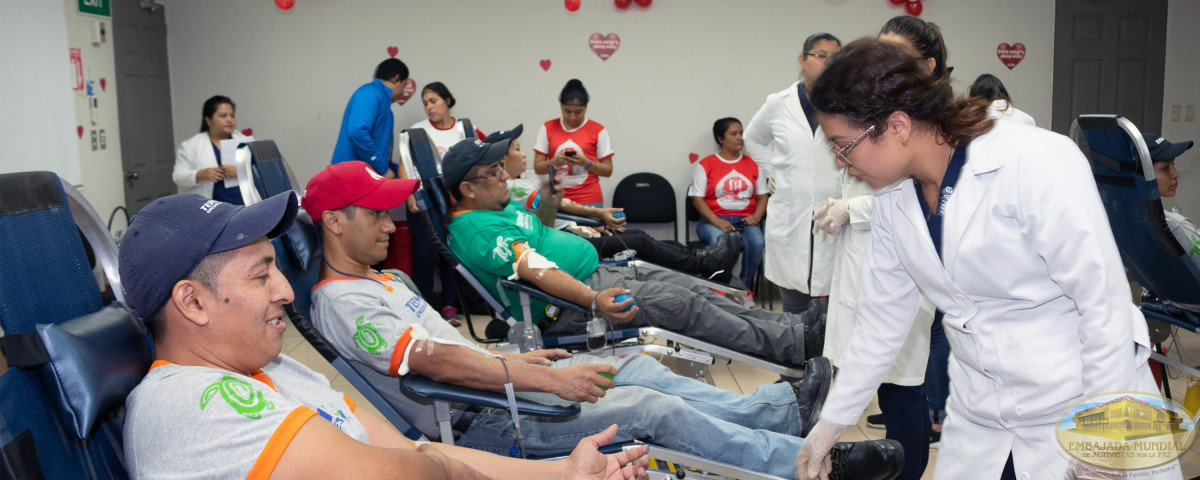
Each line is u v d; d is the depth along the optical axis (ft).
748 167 18.01
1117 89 19.53
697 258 13.82
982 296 4.33
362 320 6.41
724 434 6.55
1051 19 19.19
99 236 4.77
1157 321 9.27
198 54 18.70
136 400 3.92
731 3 18.89
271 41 18.70
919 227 4.41
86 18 15.12
